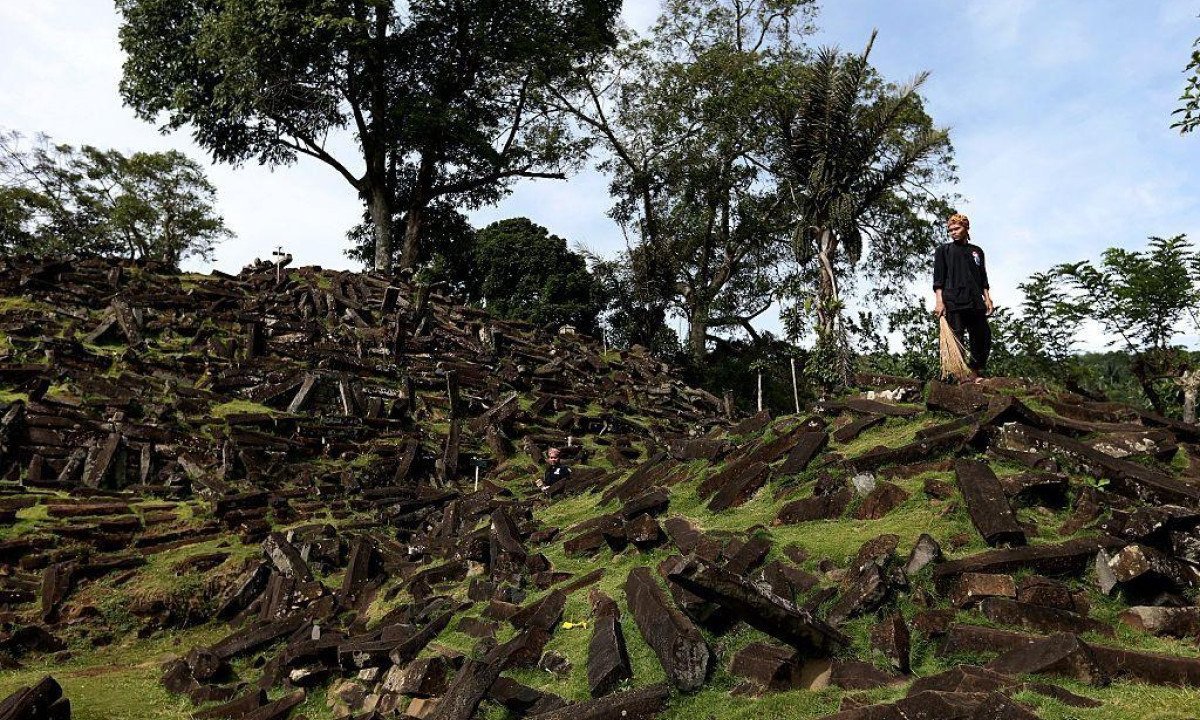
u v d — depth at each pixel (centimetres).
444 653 634
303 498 1397
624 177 3409
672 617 528
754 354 3434
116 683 805
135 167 4216
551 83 3347
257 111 2686
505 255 3578
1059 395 791
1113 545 514
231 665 820
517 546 831
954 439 682
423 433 1792
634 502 841
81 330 1861
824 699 439
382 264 2995
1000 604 479
